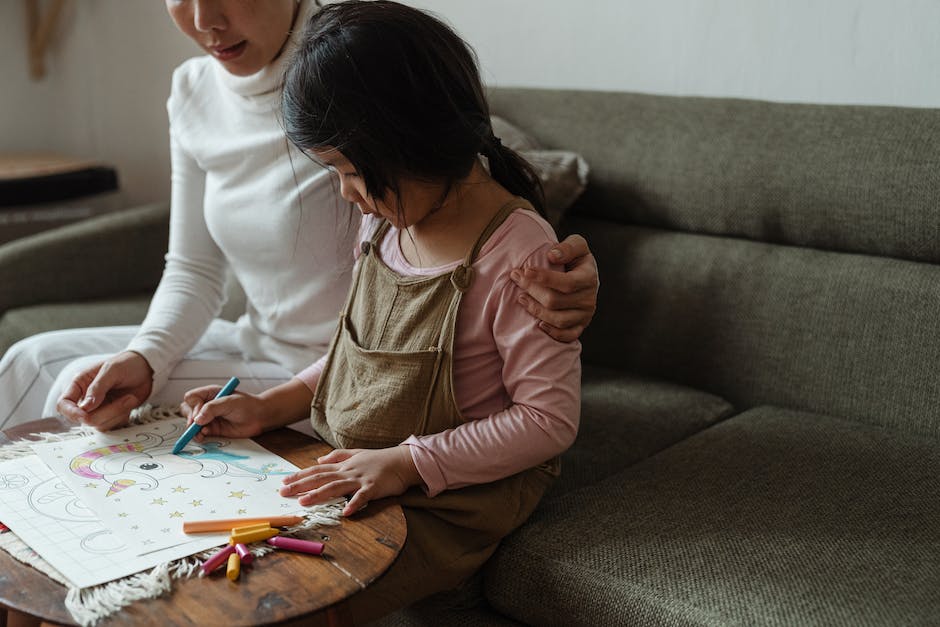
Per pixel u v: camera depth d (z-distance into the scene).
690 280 1.51
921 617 0.86
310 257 1.28
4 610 0.86
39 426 1.09
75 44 2.83
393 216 0.99
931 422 1.28
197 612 0.73
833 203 1.38
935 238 1.30
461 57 0.99
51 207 2.63
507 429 0.98
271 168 1.29
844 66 1.54
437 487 0.97
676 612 0.90
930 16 1.43
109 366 1.17
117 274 2.01
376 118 0.92
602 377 1.55
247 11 1.19
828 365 1.37
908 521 1.05
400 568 0.95
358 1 1.00
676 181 1.54
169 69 2.59
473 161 0.99
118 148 2.83
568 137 1.68
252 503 0.90
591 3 1.82
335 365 1.12
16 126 2.87
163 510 0.88
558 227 1.61
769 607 0.89
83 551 0.80
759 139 1.46
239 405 1.08
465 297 1.01
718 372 1.48
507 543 1.05
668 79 1.75
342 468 0.95
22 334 1.77
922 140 1.31
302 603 0.74
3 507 0.87
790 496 1.11
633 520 1.07
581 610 0.97
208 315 1.37
